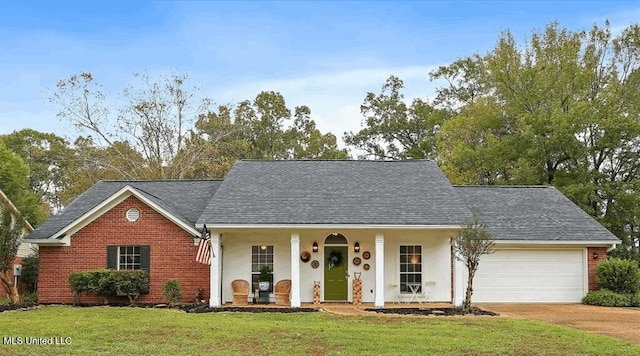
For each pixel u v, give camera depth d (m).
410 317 19.56
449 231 24.27
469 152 39.16
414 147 56.75
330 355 13.42
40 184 59.25
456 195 24.72
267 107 57.19
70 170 47.97
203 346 14.32
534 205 27.83
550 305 25.05
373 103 57.81
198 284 24.06
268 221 22.55
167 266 24.08
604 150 36.38
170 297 23.14
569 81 37.66
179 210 26.06
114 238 24.19
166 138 45.50
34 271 29.83
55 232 24.23
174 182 28.83
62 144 56.44
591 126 36.28
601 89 38.69
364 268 24.66
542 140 35.84
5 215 23.53
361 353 13.66
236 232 24.58
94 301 23.92
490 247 22.31
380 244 22.97
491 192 28.92
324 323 18.11
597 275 25.86
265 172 26.78
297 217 22.84
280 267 24.62
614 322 19.31
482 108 40.72
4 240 23.22
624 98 37.44
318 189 25.08
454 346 14.42
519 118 37.12
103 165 44.97
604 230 26.19
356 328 16.97
